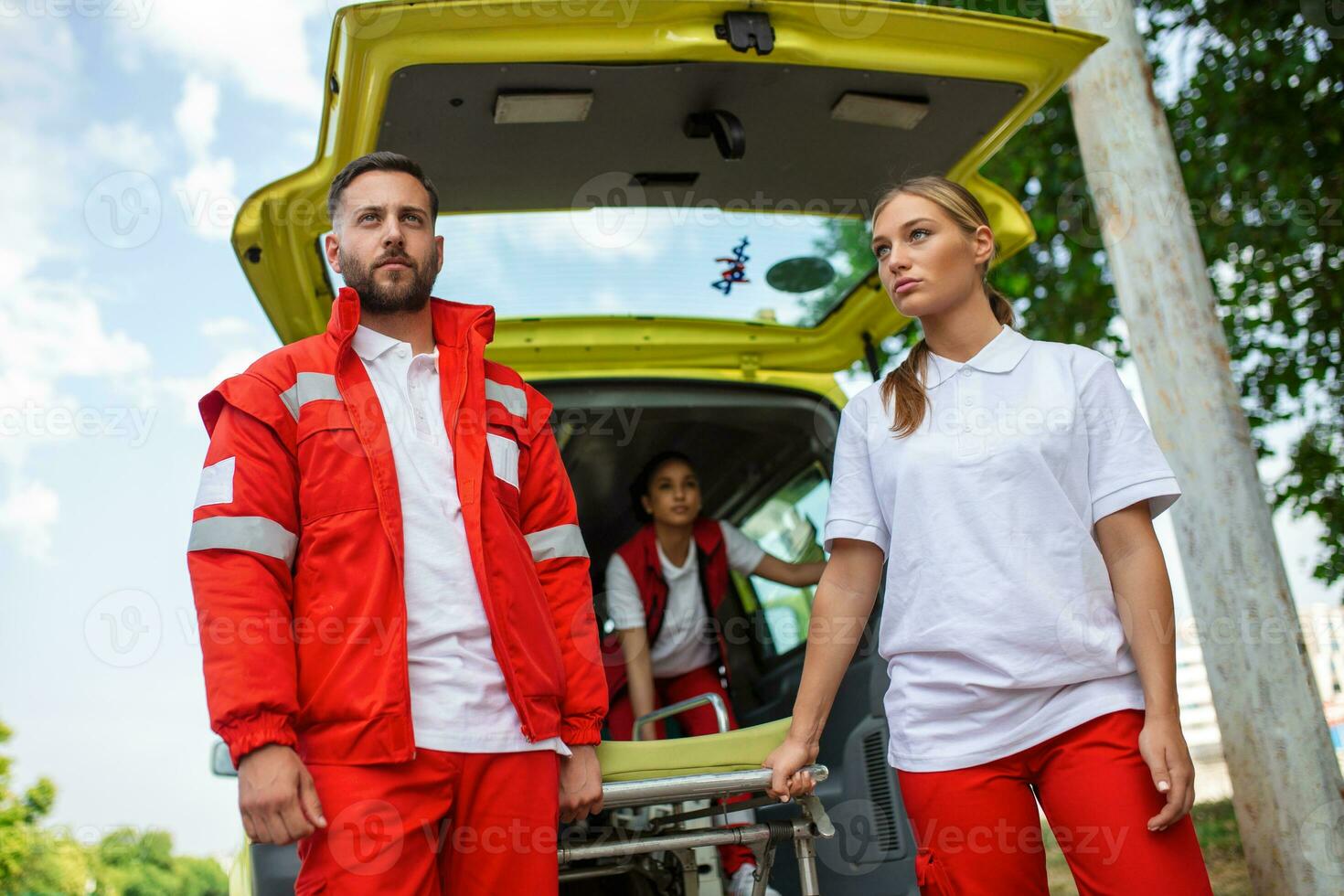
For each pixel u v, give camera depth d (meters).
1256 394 6.23
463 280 2.97
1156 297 3.17
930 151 2.63
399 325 1.90
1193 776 1.58
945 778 1.69
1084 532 1.69
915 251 1.82
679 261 3.01
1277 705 2.88
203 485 1.65
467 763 1.65
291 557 1.67
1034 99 2.46
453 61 2.09
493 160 2.49
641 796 1.91
